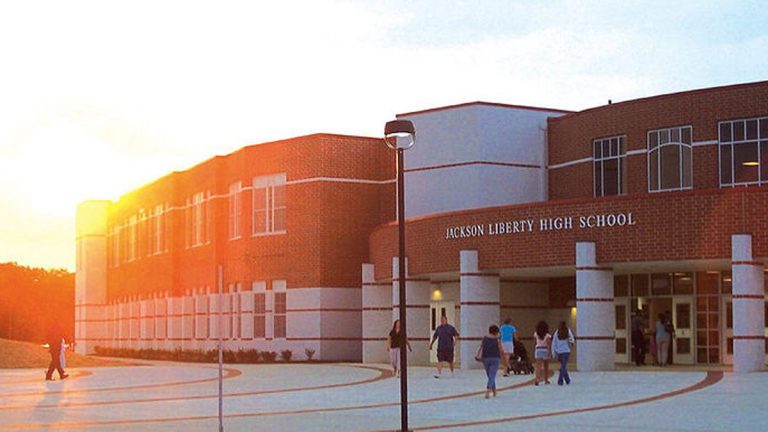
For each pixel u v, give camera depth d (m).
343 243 59.75
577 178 51.00
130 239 86.00
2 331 148.50
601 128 49.53
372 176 60.59
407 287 50.47
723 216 38.06
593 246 40.91
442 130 54.44
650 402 27.12
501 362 43.06
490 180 53.03
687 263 40.19
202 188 70.81
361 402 29.48
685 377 35.06
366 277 55.66
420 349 50.50
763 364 37.59
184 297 73.56
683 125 46.19
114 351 84.94
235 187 66.00
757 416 23.33
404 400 21.45
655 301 46.31
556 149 53.09
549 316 52.72
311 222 59.75
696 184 45.44
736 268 37.44
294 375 43.75
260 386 36.88
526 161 53.56
